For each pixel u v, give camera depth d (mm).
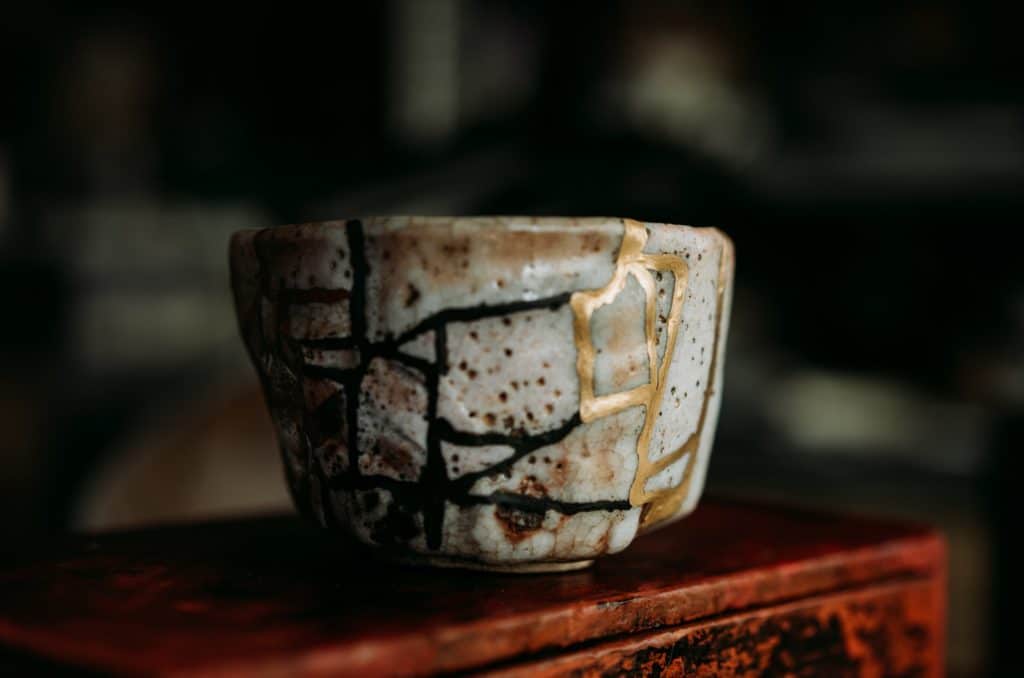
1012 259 1094
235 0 1204
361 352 358
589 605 348
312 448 373
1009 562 867
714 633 369
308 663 305
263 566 382
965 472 875
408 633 322
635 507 371
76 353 1100
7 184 1122
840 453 913
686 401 378
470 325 351
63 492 1072
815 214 1109
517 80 1150
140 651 306
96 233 1130
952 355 1024
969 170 1026
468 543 363
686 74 1081
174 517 771
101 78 1179
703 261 375
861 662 406
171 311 1140
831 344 1140
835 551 407
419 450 357
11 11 1150
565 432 357
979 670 867
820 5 1095
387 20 1196
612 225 352
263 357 381
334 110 1219
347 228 355
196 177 1209
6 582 363
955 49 1063
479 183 1122
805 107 1106
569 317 353
